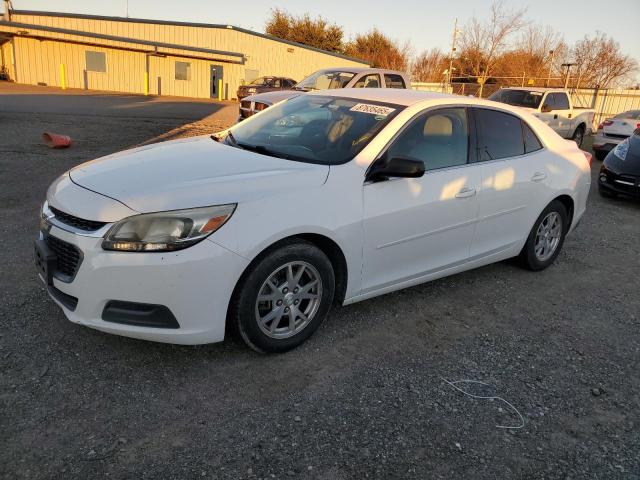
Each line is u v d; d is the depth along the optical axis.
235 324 3.14
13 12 30.88
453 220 4.06
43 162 8.66
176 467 2.41
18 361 3.08
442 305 4.31
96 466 2.38
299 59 38.56
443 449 2.65
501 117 4.56
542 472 2.55
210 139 4.29
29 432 2.54
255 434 2.65
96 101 22.50
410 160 3.44
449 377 3.28
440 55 47.41
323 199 3.28
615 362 3.63
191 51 34.25
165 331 2.92
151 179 3.13
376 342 3.64
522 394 3.17
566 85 27.66
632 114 14.63
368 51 51.59
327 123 4.00
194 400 2.88
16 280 4.09
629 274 5.41
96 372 3.04
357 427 2.76
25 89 26.56
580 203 5.34
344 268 3.51
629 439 2.83
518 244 4.81
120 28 32.75
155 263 2.80
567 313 4.36
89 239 2.84
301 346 3.50
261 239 3.00
